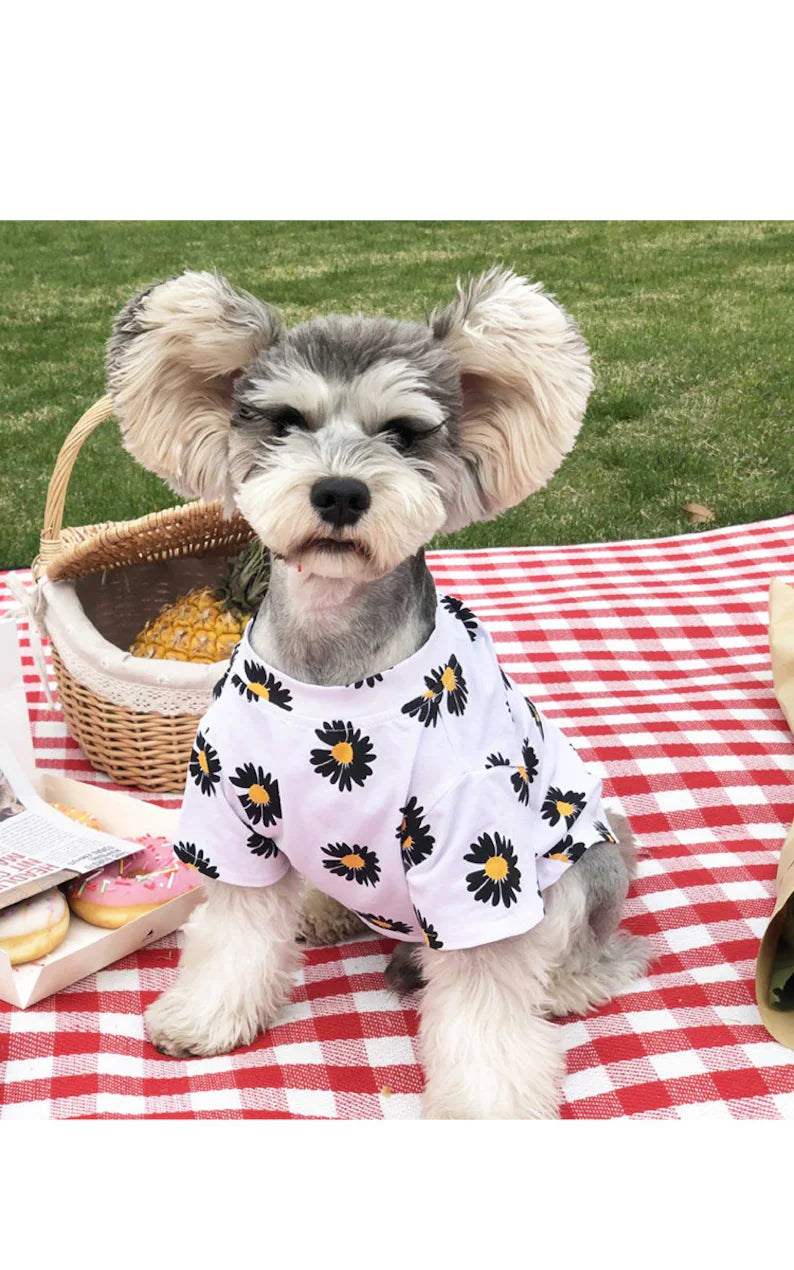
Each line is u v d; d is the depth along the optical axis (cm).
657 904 94
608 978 84
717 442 195
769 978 82
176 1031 78
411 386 65
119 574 119
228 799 73
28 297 261
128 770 105
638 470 186
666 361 224
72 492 178
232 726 72
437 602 74
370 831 70
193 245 300
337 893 75
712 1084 77
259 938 78
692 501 177
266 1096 75
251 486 65
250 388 68
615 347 230
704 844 101
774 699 121
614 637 132
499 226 317
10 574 142
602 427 200
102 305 256
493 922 69
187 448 73
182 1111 73
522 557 150
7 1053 77
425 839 69
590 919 80
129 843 91
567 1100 76
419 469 67
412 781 68
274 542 63
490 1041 72
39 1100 74
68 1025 80
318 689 69
